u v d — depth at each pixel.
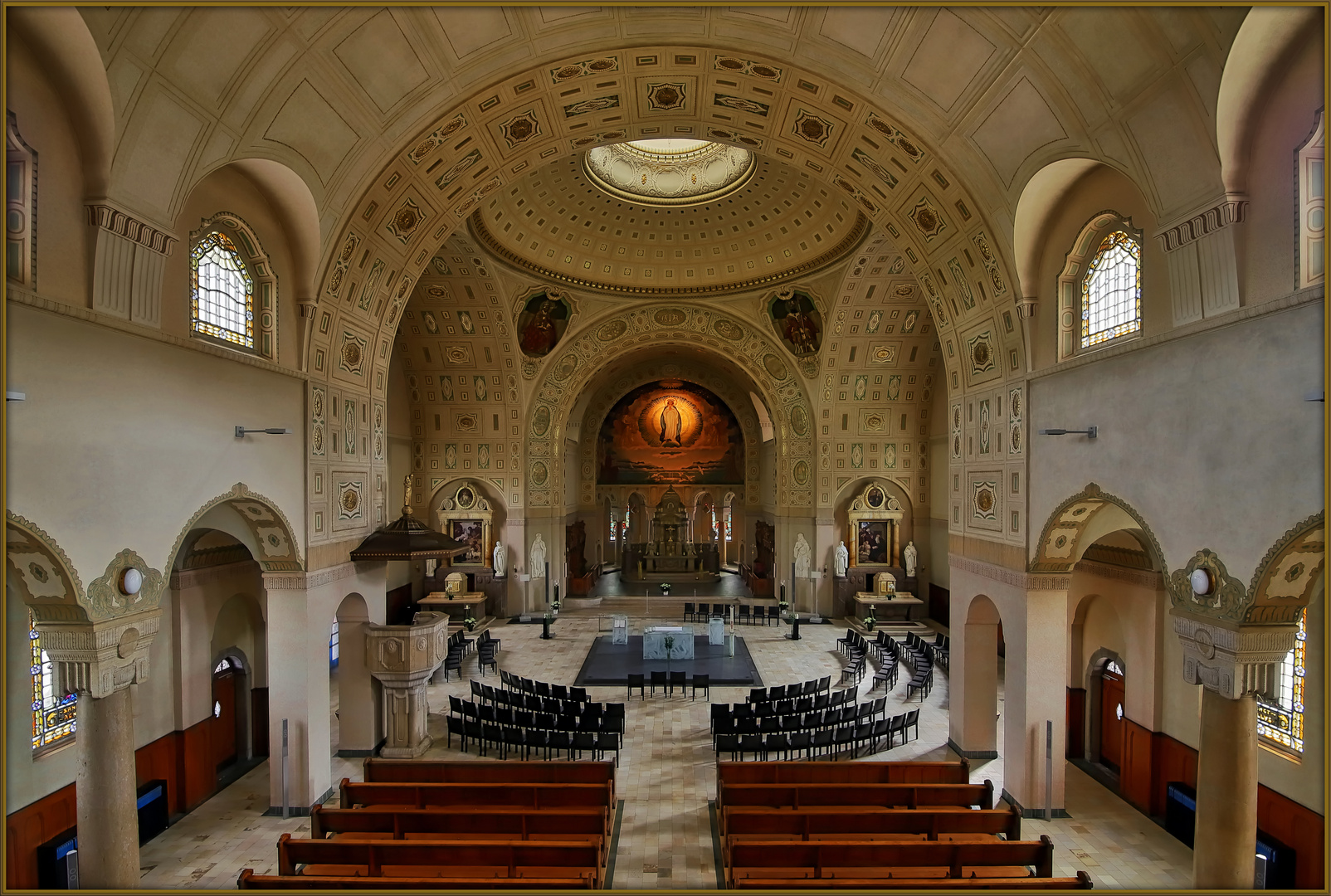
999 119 11.80
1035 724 13.37
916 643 24.53
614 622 26.73
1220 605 8.73
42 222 7.69
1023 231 12.83
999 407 14.47
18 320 7.30
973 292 14.99
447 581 30.41
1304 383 7.45
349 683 16.19
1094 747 16.06
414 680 16.06
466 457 31.14
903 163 14.34
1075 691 16.48
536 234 26.20
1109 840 12.48
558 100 14.14
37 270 7.62
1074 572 16.30
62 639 8.38
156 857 11.93
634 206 26.30
